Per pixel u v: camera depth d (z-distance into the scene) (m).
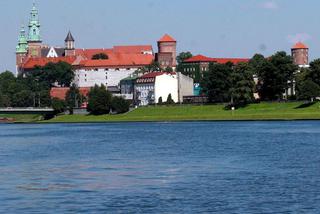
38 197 144.25
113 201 138.00
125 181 165.88
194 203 134.62
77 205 134.62
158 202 136.25
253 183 157.25
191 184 158.38
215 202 134.88
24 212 129.25
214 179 165.88
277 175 169.88
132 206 132.88
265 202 133.62
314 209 126.56
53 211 129.62
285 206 129.50
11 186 161.12
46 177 177.25
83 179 171.38
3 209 132.25
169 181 164.50
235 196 140.75
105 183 163.00
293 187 150.00
